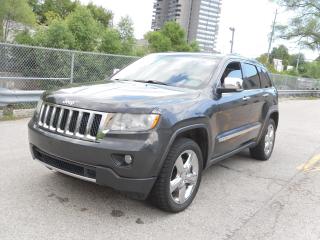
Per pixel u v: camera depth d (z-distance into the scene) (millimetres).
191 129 4426
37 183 4988
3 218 3982
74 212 4258
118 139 3848
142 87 4781
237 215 4625
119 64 13008
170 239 3875
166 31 46844
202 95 4848
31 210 4219
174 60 5711
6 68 10281
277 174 6543
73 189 4867
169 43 44906
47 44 17281
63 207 4355
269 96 7023
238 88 5020
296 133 11266
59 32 17438
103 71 12500
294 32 43656
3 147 6625
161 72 5445
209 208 4758
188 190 4637
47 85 11180
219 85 5203
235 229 4234
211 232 4109
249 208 4879
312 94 34500
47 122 4301
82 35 19203
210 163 5152
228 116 5344
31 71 10852
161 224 4176
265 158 7398
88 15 19828
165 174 4141
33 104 10102
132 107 3936
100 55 12234
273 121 7496
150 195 4297
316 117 16172
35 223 3939
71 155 3973
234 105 5473
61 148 4031
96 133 3895
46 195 4633
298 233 4277
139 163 3854
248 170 6641
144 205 4590
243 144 6301
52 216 4121
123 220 4180
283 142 9648
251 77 6488
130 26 26609
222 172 6398
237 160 7266
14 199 4457
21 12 32281
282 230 4316
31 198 4523
